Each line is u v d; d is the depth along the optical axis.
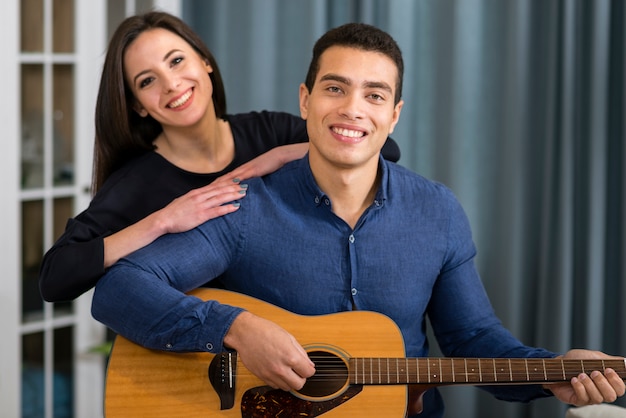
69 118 3.06
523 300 3.17
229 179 1.91
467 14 3.13
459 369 1.72
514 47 3.07
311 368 1.65
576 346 3.11
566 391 1.73
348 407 1.71
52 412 3.06
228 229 1.81
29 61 2.93
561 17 3.01
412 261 1.83
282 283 1.81
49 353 3.04
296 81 3.41
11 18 2.86
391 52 1.73
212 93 2.16
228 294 1.80
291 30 3.39
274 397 1.72
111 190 2.05
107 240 1.83
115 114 2.07
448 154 3.21
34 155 2.97
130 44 2.04
